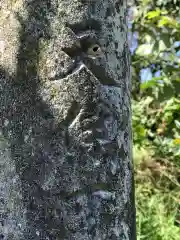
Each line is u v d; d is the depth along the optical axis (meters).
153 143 2.24
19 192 0.83
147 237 1.71
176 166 2.18
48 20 0.84
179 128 2.06
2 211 0.84
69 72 0.83
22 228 0.82
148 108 2.32
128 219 0.88
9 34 0.86
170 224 1.82
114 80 0.87
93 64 0.85
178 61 2.27
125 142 0.89
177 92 2.17
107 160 0.84
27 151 0.83
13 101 0.84
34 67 0.83
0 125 0.85
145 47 2.29
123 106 0.89
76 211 0.81
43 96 0.83
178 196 2.07
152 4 2.44
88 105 0.83
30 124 0.83
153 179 2.17
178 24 2.16
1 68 0.86
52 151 0.82
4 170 0.84
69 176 0.82
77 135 0.83
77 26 0.84
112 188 0.85
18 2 0.85
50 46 0.83
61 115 0.82
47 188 0.81
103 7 0.87
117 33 0.89
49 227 0.81
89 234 0.82
